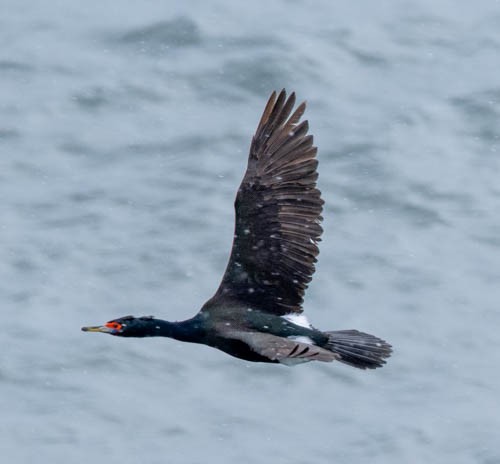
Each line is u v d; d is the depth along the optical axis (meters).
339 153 30.09
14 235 27.94
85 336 25.75
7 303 26.41
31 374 25.00
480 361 25.67
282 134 14.38
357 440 24.09
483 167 30.16
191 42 33.22
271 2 34.75
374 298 26.73
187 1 34.69
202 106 31.38
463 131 31.16
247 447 23.88
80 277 27.05
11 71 32.69
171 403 24.64
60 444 23.86
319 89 31.88
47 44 33.53
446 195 29.27
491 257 27.88
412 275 27.27
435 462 23.78
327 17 34.38
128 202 28.77
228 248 27.53
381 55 33.22
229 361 25.41
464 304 26.75
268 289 14.59
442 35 34.19
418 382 25.22
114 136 30.61
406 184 29.41
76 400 24.62
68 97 31.83
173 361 25.38
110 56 33.06
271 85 31.89
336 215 28.56
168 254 27.44
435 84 32.50
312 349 11.88
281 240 14.47
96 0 34.97
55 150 30.28
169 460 23.59
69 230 28.11
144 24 33.88
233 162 29.69
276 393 24.89
